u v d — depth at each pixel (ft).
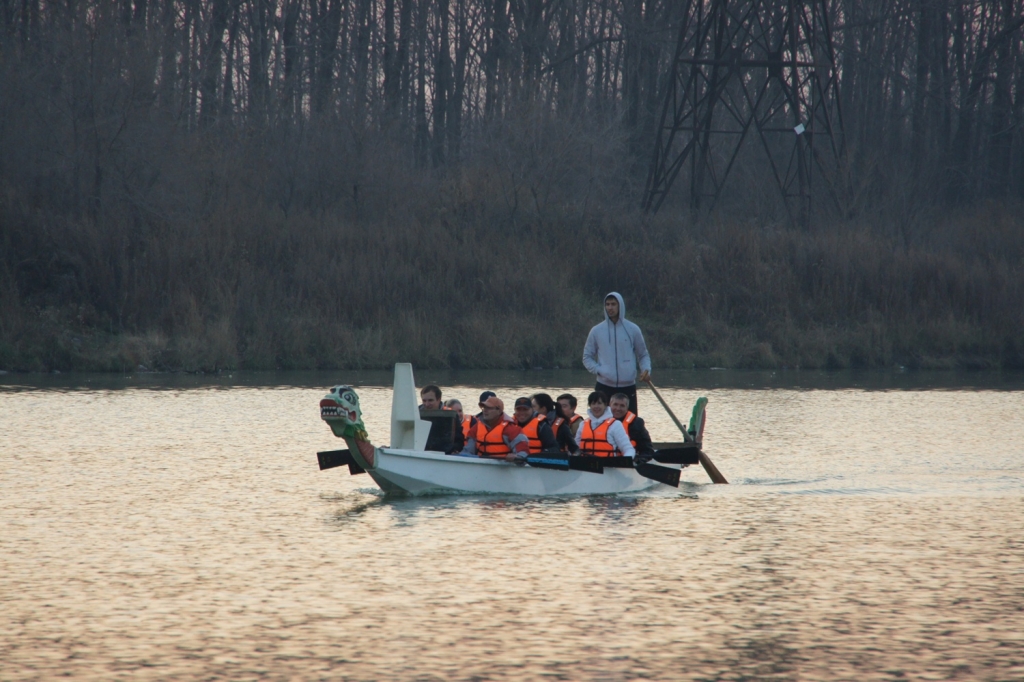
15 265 387.75
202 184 455.63
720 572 107.96
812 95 591.78
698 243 477.36
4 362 355.97
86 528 128.47
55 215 413.80
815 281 447.83
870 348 422.00
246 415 251.80
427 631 88.58
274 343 386.11
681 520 135.23
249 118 528.22
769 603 96.99
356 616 92.68
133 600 97.45
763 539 123.75
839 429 235.40
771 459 191.42
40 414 250.16
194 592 100.07
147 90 453.99
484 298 421.59
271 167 493.77
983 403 292.20
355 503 145.38
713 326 430.20
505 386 329.52
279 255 426.92
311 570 108.27
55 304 386.52
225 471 172.55
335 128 513.45
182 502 145.69
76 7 470.80
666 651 83.97
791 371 407.64
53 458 185.37
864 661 81.97
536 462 152.05
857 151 653.30
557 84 629.10
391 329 397.60
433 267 431.02
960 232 526.16
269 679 77.87
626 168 592.19
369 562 111.65
